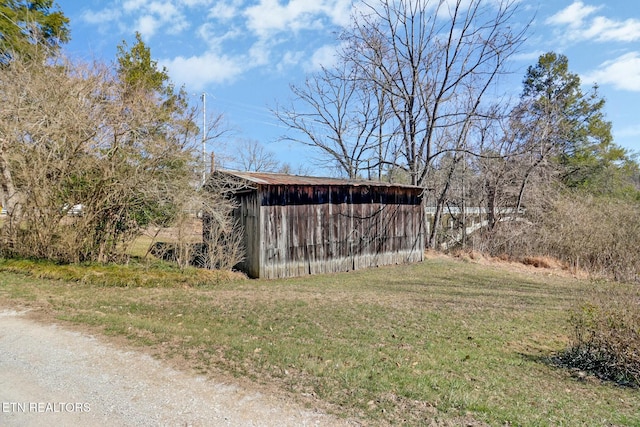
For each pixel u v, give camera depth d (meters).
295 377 3.95
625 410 4.04
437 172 20.81
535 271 15.73
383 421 3.14
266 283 10.55
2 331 4.90
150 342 4.74
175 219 10.44
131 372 3.87
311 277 11.93
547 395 4.26
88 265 9.23
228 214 12.05
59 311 5.93
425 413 3.34
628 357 5.06
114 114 9.55
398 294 9.79
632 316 5.34
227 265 11.31
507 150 19.75
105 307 6.51
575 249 17.02
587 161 24.61
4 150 8.81
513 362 5.41
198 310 6.99
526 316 8.19
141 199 9.96
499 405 3.71
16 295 6.72
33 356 4.17
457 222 22.09
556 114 20.25
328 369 4.26
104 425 2.93
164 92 17.41
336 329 6.34
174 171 10.53
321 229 12.67
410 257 15.59
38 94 9.05
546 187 20.14
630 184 27.59
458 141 19.22
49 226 9.11
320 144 23.98
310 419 3.11
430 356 5.27
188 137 10.86
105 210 9.82
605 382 4.95
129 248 10.57
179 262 10.53
